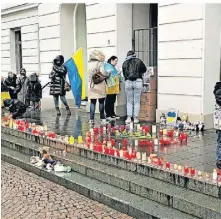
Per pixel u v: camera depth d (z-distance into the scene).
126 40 12.17
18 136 10.03
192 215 5.21
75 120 11.60
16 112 12.11
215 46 9.73
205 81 9.62
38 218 5.70
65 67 12.38
